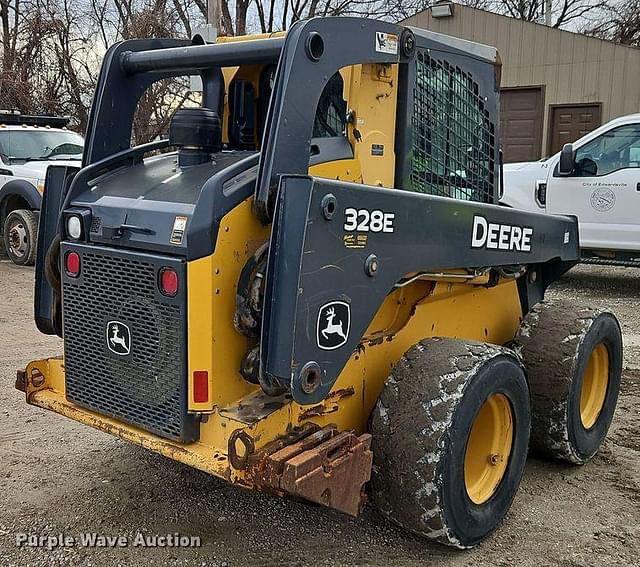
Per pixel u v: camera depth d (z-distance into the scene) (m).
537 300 4.77
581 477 4.16
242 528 3.50
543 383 4.07
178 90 13.88
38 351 6.29
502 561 3.27
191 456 2.82
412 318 3.55
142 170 3.42
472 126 3.99
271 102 2.81
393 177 3.51
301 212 2.60
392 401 3.15
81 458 4.21
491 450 3.48
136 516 3.59
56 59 18.02
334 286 2.75
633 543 3.45
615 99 15.37
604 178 9.05
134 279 2.97
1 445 4.37
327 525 3.54
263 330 2.66
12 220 10.48
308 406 2.99
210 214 2.74
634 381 5.83
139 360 3.01
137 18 17.88
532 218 3.98
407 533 3.47
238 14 24.56
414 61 3.50
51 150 11.30
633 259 9.11
